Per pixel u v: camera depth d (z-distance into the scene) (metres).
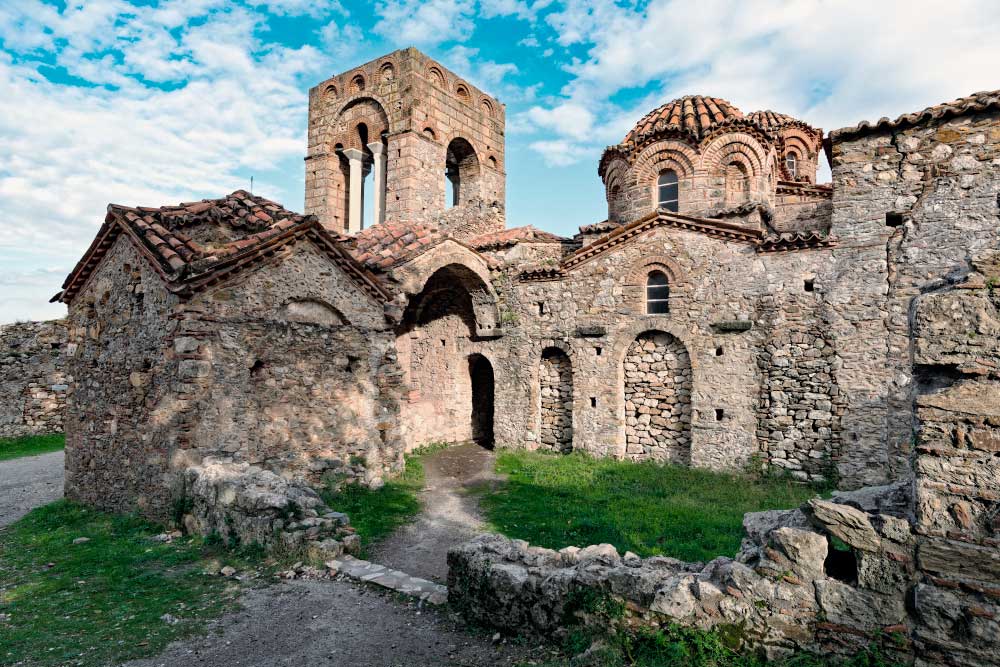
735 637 4.56
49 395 22.56
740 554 5.25
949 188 11.39
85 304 12.95
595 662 4.76
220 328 10.34
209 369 10.12
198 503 9.27
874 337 12.11
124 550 8.55
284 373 11.42
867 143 12.24
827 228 15.62
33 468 17.28
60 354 22.95
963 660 3.82
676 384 14.98
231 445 10.44
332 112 27.89
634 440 15.61
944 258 11.37
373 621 6.03
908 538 4.13
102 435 11.80
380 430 13.43
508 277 17.89
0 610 6.35
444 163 26.94
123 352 11.39
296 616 6.16
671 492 12.10
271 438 11.13
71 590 6.98
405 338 18.67
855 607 4.25
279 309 11.45
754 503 11.07
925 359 4.18
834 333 12.57
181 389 9.76
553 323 16.94
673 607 4.82
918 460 4.13
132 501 10.73
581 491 12.23
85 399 12.52
